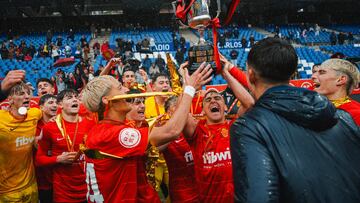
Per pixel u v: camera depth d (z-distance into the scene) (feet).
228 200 8.46
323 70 8.52
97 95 6.71
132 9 100.58
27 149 11.30
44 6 94.22
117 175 6.39
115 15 106.11
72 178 10.84
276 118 4.44
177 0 7.13
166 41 84.17
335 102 8.19
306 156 4.25
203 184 8.68
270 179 4.04
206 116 9.11
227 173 8.52
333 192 4.16
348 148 4.47
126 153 6.28
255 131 4.37
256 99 5.06
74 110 11.35
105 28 101.91
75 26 103.35
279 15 109.40
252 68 4.96
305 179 4.13
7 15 100.12
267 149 4.26
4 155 10.80
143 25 106.52
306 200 4.09
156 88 14.64
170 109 10.54
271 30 98.53
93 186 6.59
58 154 11.23
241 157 4.26
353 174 4.33
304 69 60.70
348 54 77.41
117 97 6.53
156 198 7.16
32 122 11.41
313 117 4.29
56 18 103.76
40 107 12.78
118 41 67.77
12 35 94.99
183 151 9.55
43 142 11.33
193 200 9.53
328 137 4.45
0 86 7.02
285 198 4.17
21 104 10.87
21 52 67.72
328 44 86.74
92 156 6.57
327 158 4.30
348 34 90.38
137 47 68.39
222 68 7.17
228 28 92.84
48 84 16.75
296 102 4.38
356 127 4.70
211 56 6.55
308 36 90.12
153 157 7.19
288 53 4.71
